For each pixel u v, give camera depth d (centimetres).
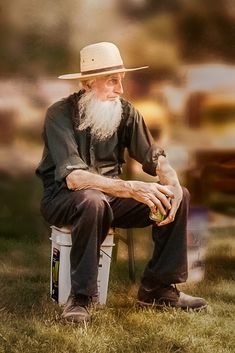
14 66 1061
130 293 646
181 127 908
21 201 954
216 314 593
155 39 1057
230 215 888
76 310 552
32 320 553
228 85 944
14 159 1027
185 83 966
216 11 1062
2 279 684
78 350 499
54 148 568
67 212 559
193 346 512
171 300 597
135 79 1013
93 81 576
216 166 858
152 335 529
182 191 583
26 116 1052
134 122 598
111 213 556
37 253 795
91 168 583
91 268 548
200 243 689
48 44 1070
